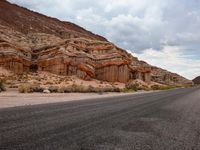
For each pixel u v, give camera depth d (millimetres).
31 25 87875
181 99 19891
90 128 6090
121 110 10703
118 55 59438
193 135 5668
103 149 4184
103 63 56875
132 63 70000
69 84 42000
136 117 8492
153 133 5762
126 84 53625
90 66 54375
